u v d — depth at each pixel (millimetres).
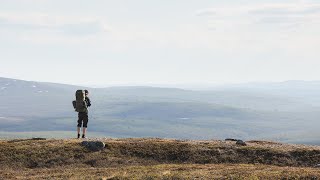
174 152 40750
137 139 46906
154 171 32562
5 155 39312
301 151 40844
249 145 44031
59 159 38812
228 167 34844
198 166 35469
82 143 41969
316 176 28922
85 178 30656
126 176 30422
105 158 39188
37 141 44031
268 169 33062
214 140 48406
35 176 32625
